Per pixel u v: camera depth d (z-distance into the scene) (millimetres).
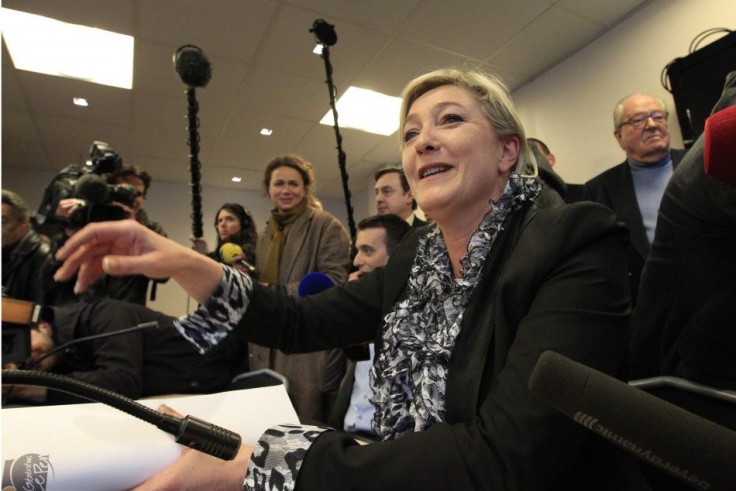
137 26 2379
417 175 646
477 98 632
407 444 370
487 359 475
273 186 1906
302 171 1942
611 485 450
